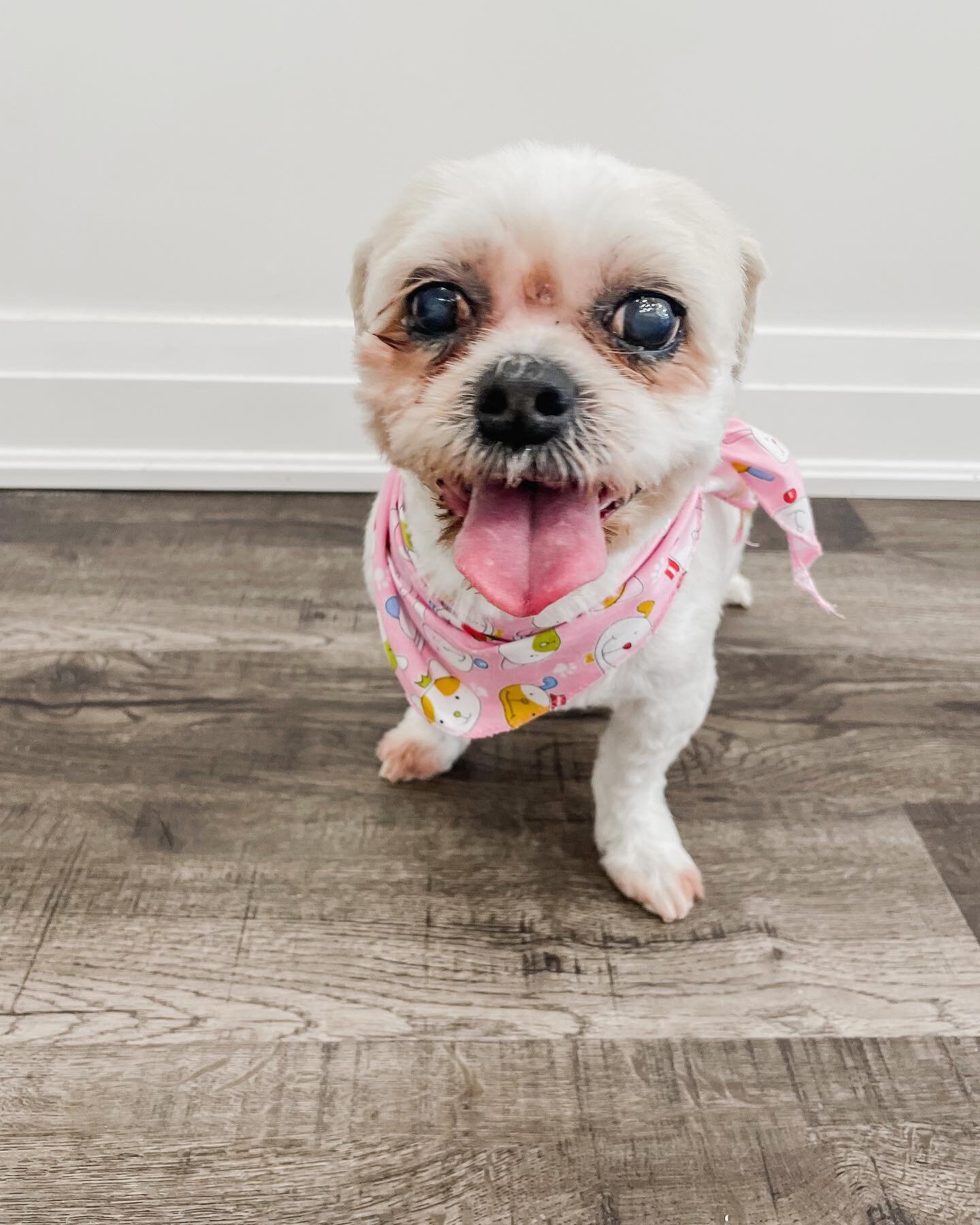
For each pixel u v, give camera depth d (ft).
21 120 4.74
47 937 3.09
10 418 5.60
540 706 2.94
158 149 4.86
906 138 4.96
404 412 2.19
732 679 4.45
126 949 3.07
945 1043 2.93
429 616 2.91
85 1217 2.43
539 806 3.72
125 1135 2.60
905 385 5.80
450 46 4.60
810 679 4.48
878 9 4.54
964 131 4.93
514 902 3.31
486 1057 2.83
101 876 3.31
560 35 4.59
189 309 5.41
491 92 4.75
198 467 5.76
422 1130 2.65
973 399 5.78
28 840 3.43
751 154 5.00
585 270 2.20
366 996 2.98
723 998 3.03
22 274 5.25
